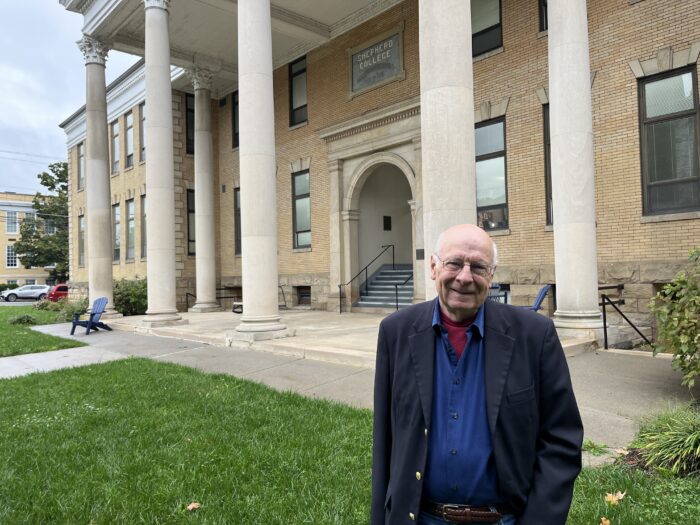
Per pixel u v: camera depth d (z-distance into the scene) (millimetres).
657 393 5949
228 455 4531
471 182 7609
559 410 1918
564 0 9039
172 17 17812
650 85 10977
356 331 11492
